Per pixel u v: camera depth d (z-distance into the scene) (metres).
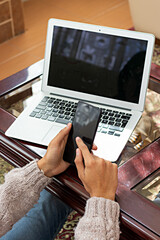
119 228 0.88
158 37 2.95
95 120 1.00
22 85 1.45
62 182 1.05
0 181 1.92
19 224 1.11
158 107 1.31
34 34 3.33
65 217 1.21
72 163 1.04
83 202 1.03
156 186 1.01
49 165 1.01
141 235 0.90
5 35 3.21
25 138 1.17
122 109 1.28
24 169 1.02
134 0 2.84
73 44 1.32
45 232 1.12
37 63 1.58
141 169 1.06
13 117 1.28
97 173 0.91
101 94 1.30
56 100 1.33
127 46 1.26
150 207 0.95
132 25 3.45
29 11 3.71
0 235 0.95
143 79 1.25
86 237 0.81
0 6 3.02
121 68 1.27
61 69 1.35
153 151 1.11
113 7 3.77
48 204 1.17
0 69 2.88
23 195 0.97
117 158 1.08
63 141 1.03
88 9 3.74
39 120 1.24
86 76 1.32
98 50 1.29
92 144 1.00
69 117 1.25
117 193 0.99
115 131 1.17
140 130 1.19
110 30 1.27
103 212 0.85
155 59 2.88
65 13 3.67
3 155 1.21
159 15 2.74
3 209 0.94
